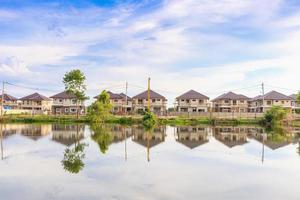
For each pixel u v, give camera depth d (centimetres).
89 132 5162
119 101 11444
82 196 1562
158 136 4606
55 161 2464
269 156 2828
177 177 1962
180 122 7962
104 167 2241
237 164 2430
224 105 11306
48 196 1561
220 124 7744
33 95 12506
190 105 11038
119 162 2444
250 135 4856
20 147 3250
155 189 1689
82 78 8831
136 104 11100
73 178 1909
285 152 3072
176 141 3944
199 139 4206
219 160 2602
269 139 4238
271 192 1675
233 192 1664
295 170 2219
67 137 4303
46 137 4266
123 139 4128
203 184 1809
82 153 2880
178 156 2784
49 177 1938
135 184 1783
